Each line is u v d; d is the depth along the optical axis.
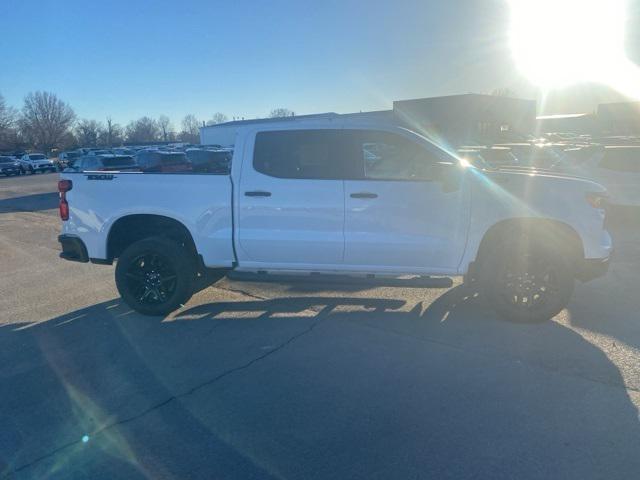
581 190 5.02
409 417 3.51
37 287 7.11
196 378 4.18
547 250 4.96
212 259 5.53
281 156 5.33
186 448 3.24
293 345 4.77
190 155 12.47
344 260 5.34
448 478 2.89
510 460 3.03
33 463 3.14
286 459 3.10
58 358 4.64
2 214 16.09
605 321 5.18
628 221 10.80
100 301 6.35
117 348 4.83
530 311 5.09
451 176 5.05
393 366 4.28
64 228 5.86
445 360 4.37
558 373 4.09
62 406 3.79
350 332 5.04
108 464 3.11
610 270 7.11
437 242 5.18
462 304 5.80
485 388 3.88
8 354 4.76
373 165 5.26
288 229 5.32
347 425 3.43
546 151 14.62
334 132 5.27
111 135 104.06
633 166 10.66
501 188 5.06
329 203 5.23
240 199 5.36
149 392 3.97
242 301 6.15
